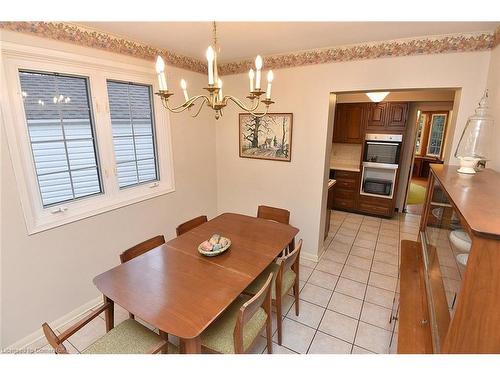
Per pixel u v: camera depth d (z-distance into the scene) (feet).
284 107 10.50
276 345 6.77
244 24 6.82
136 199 9.23
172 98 10.09
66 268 7.42
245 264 6.06
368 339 6.95
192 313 4.55
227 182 12.94
